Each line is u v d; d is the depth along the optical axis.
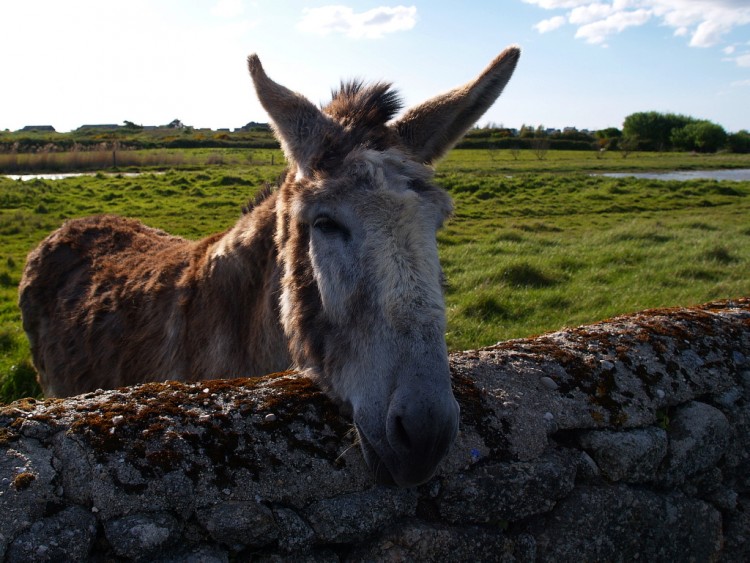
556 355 0.99
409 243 0.81
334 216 0.85
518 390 0.91
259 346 1.16
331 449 0.75
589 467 0.87
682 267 3.74
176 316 1.33
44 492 0.60
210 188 8.17
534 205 7.50
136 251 1.71
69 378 1.60
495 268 3.58
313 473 0.72
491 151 21.31
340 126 0.98
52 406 0.70
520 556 0.79
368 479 0.74
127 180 8.89
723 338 1.17
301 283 0.94
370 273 0.80
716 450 1.02
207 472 0.67
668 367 1.05
